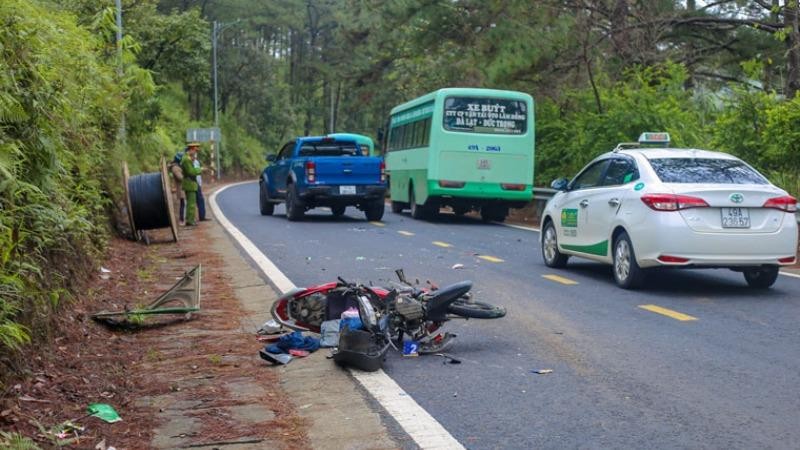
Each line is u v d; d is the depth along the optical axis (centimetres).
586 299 1123
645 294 1162
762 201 1130
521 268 1432
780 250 1134
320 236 1981
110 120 1709
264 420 632
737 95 2069
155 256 1588
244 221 2439
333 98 10138
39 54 860
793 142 1877
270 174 2638
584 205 1316
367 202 2455
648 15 2923
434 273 1362
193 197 2272
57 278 895
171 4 6606
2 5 780
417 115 2683
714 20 2897
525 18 2878
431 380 739
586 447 571
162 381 739
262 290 1194
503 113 2484
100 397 684
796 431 597
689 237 1121
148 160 2561
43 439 575
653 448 568
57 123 910
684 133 2355
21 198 794
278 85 8556
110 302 1058
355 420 630
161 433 602
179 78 3788
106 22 1620
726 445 571
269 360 797
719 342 867
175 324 974
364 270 1392
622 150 1296
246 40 7888
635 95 2441
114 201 1844
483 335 914
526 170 2491
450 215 2938
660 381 727
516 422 624
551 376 749
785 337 889
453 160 2470
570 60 2934
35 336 743
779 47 2898
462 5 3042
